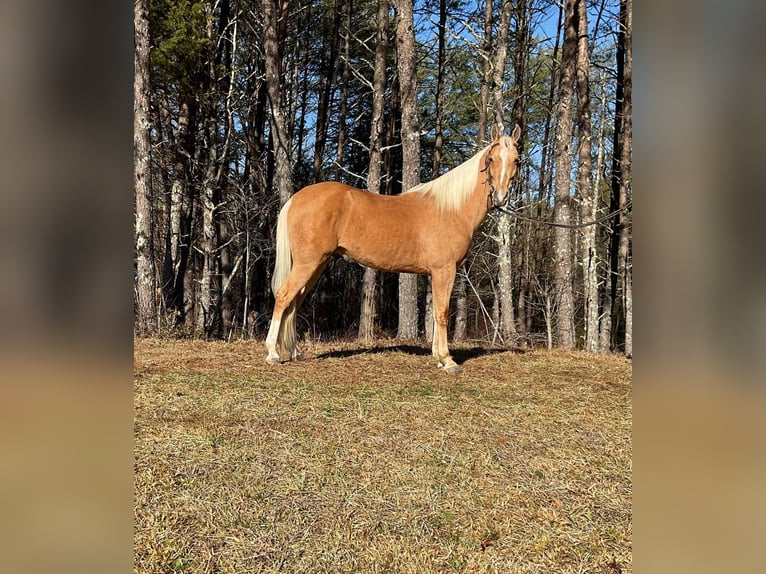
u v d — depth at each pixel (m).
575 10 9.51
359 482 2.79
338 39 16.31
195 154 13.72
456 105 17.59
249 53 15.11
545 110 17.34
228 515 2.43
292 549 2.22
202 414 3.65
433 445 3.32
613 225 13.95
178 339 8.16
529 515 2.55
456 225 5.39
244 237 12.31
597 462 3.16
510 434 3.58
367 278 9.84
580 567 2.16
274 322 5.50
